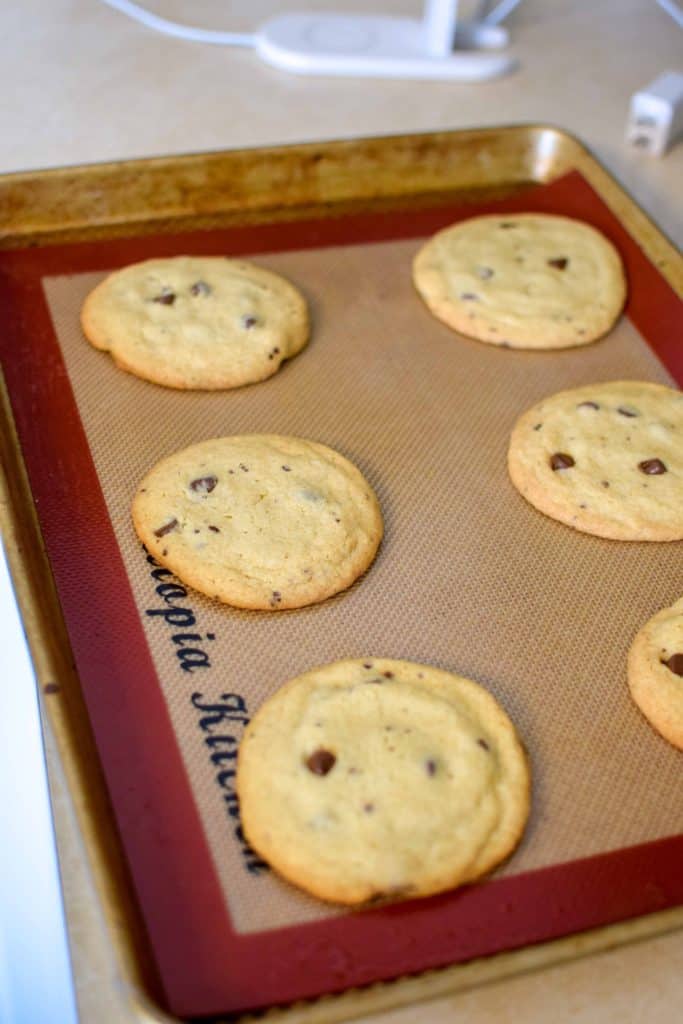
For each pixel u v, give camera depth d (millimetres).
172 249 714
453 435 643
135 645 562
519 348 679
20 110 800
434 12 831
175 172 716
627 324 691
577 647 571
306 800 515
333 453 626
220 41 859
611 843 518
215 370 655
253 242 721
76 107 805
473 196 750
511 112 817
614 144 797
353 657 564
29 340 669
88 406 645
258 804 515
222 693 551
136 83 826
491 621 578
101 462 624
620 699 557
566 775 535
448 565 594
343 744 529
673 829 522
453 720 537
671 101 773
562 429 637
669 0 921
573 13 907
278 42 842
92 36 864
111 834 507
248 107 810
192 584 579
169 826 517
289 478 613
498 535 606
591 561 599
